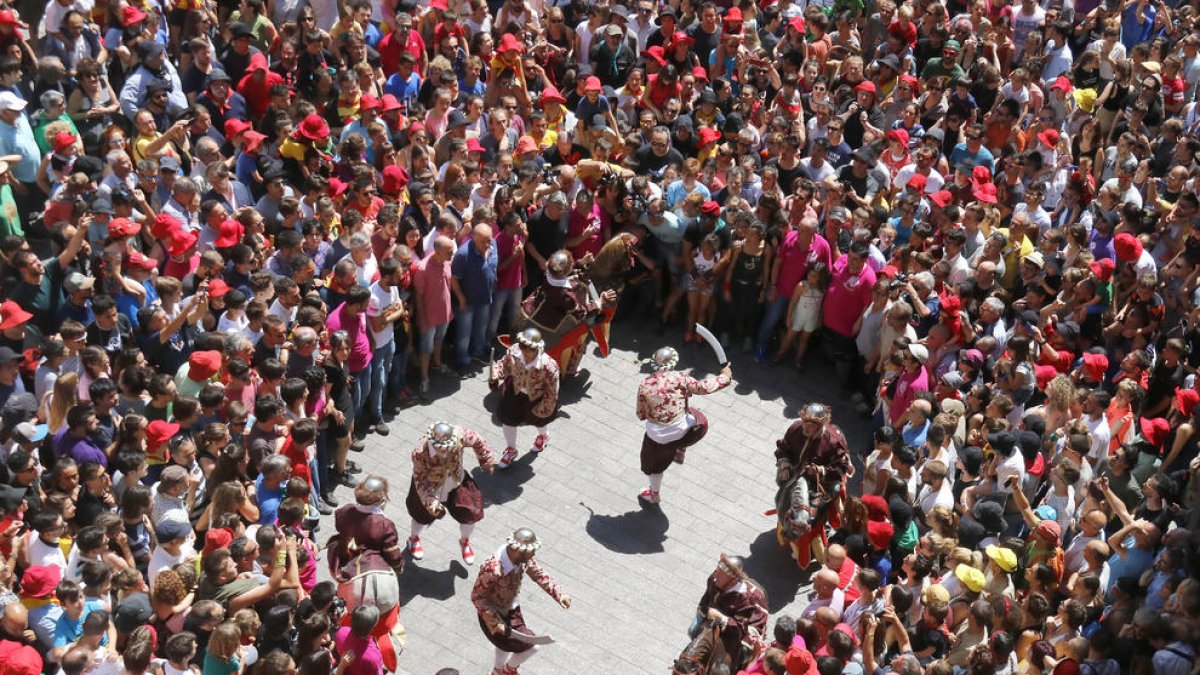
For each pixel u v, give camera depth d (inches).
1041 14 866.8
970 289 644.1
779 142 715.4
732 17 783.7
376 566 511.8
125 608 456.1
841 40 829.2
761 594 514.3
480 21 784.9
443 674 462.0
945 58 792.9
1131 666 492.4
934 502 562.9
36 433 501.4
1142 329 661.3
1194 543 528.7
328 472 601.0
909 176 724.7
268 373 541.0
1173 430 618.2
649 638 556.7
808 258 667.4
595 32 794.2
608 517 608.7
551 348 654.5
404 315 626.5
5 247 550.9
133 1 692.7
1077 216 742.5
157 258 595.5
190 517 516.1
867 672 493.7
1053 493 567.8
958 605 507.8
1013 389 608.4
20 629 443.2
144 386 531.8
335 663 487.5
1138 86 823.7
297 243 590.9
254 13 726.5
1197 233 694.5
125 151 609.0
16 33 634.2
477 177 663.8
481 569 510.3
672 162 713.0
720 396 682.2
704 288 686.5
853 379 685.3
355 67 691.4
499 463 621.6
